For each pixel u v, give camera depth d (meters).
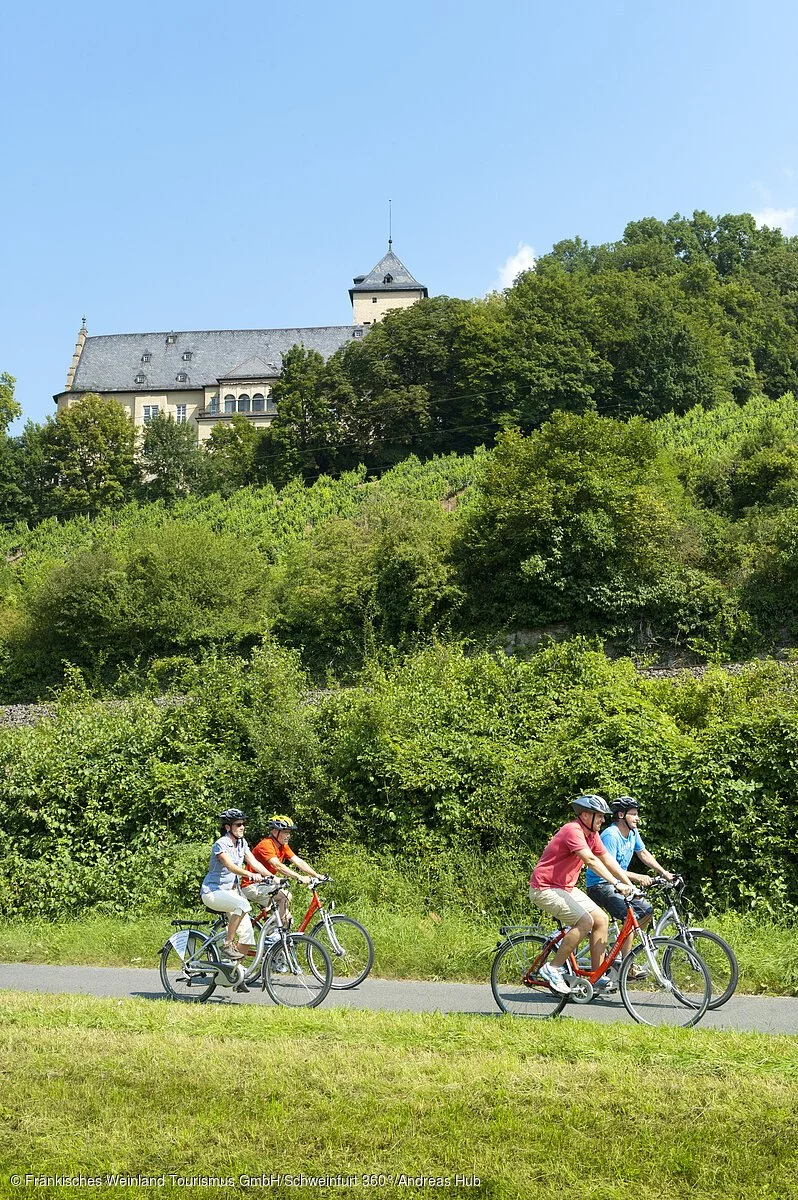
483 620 40.84
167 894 16.16
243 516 74.56
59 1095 7.14
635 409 86.56
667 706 17.17
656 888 9.66
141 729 18.59
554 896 8.98
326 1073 7.30
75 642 48.28
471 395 87.12
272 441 90.25
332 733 17.20
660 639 37.62
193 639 45.81
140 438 105.31
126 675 40.75
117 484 92.06
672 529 40.25
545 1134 6.29
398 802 15.90
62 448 94.50
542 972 9.05
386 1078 7.20
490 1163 6.03
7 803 18.17
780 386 101.06
